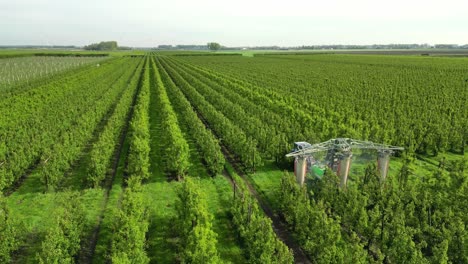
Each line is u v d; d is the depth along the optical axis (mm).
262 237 22359
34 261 23453
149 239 25859
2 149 37406
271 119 51312
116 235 22250
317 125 47500
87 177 33469
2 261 22672
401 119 51062
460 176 28828
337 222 24016
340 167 30172
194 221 23859
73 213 24844
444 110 58406
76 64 158125
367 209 28328
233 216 27266
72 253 22641
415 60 178000
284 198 28203
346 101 67062
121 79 93312
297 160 30344
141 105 57562
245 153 37844
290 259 21203
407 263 21312
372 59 194750
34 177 36344
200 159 41469
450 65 141125
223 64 169875
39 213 29109
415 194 27609
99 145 37125
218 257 21609
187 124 54438
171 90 81125
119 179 35562
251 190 34344
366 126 48844
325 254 21047
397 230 22797
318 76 111500
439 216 25125
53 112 55719
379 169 31859
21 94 68812
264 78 107875
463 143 44781
